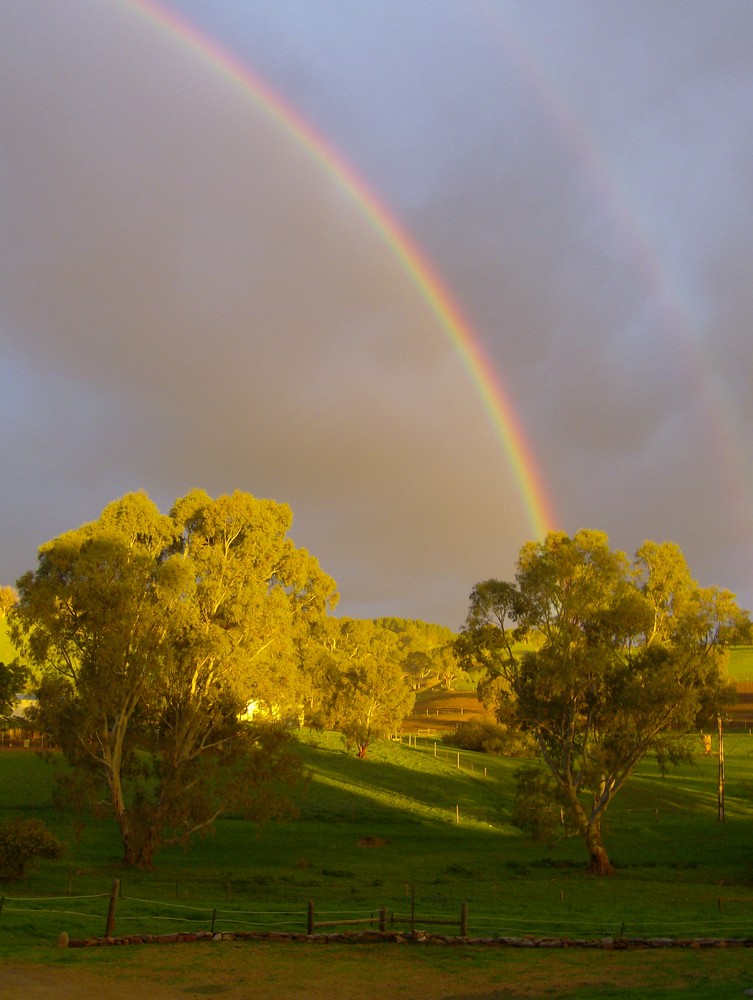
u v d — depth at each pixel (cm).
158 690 5222
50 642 4991
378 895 4478
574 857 6612
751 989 2056
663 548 7131
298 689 5475
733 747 12712
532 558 6047
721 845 6988
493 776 10500
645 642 6197
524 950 2731
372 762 10494
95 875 4606
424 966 2469
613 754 5778
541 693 5800
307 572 5909
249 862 5847
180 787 5222
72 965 2334
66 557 5159
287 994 2123
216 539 5644
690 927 3519
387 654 13950
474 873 5609
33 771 8406
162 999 2041
